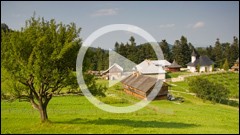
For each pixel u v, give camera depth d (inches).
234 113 2620.6
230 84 4655.5
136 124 1621.6
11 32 1421.0
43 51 1374.3
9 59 1362.0
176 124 1715.1
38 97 1470.2
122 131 1305.4
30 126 1419.8
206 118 2145.7
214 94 3452.3
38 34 1413.6
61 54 1354.6
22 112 2118.6
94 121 1679.4
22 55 1379.2
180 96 3567.9
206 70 6279.5
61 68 1445.6
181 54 7514.8
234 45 7401.6
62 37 1440.7
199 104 3159.5
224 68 5915.4
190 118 2075.5
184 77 4864.7
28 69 1344.7
